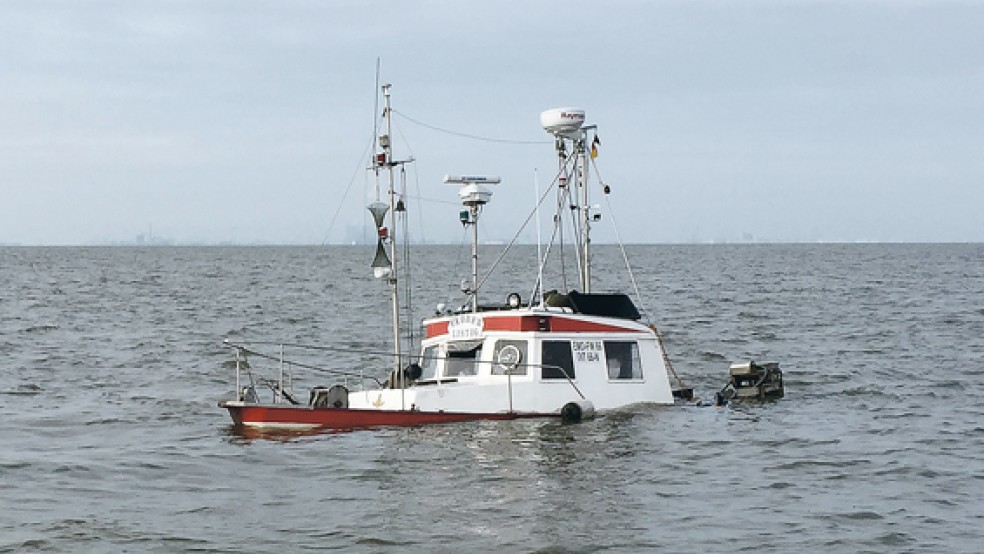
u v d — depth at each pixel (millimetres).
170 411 31547
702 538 18328
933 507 20219
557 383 26766
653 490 21312
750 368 32156
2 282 110250
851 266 146875
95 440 27078
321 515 19719
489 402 26391
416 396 26188
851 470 23125
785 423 28062
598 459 23562
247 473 22844
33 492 21672
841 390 34531
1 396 34531
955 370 39344
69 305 76812
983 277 110188
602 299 28203
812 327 56125
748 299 78000
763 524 19125
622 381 27797
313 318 65250
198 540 18359
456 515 19562
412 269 138375
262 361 43531
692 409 29000
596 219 29172
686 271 132375
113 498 21188
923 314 63344
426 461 23281
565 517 19453
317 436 25734
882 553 17625
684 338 50875
